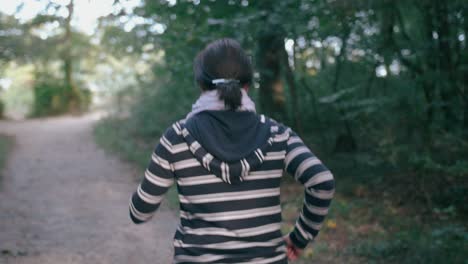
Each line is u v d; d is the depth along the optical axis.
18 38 13.79
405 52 8.73
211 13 7.49
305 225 1.87
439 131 8.44
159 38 8.41
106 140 14.67
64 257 5.07
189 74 8.09
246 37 7.08
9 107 31.86
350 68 9.66
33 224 6.34
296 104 10.03
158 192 1.82
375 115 8.92
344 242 5.82
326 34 7.99
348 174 9.13
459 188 7.59
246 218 1.76
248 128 1.83
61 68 29.14
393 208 7.29
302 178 1.80
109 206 7.51
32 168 10.78
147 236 5.95
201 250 1.75
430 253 5.07
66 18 9.80
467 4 7.65
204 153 1.76
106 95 21.73
